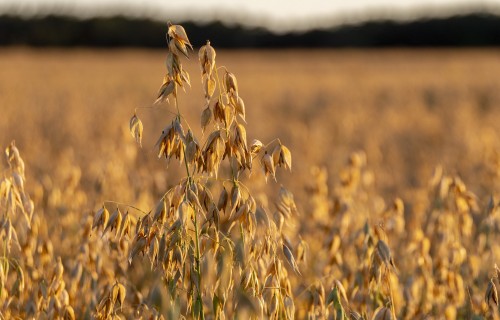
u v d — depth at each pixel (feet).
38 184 28.40
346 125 85.66
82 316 19.52
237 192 14.99
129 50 348.18
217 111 14.89
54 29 361.10
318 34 371.97
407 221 27.48
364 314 18.06
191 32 351.46
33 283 19.86
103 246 20.16
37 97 132.87
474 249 23.95
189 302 15.19
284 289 15.75
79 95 135.95
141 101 126.82
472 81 160.15
